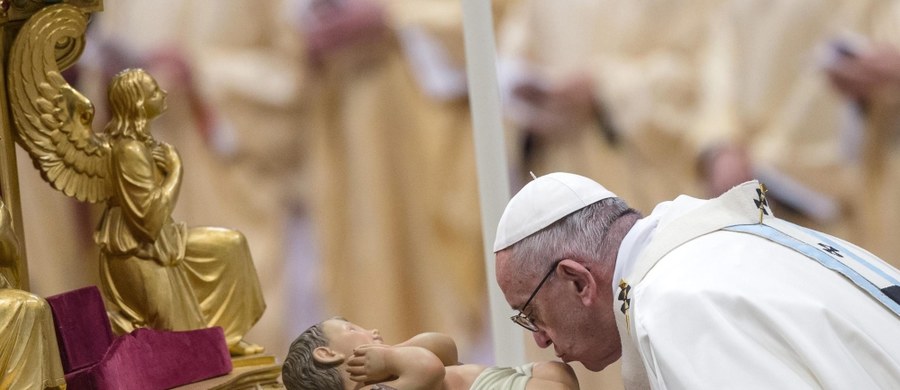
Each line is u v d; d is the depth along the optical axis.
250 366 12.01
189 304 11.74
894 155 24.19
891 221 24.33
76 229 23.48
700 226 9.54
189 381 11.13
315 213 24.20
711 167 24.22
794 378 8.12
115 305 11.66
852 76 24.17
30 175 23.11
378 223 24.03
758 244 9.25
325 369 10.63
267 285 24.05
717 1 24.41
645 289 9.06
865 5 24.22
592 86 24.41
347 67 23.97
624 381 9.79
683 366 8.37
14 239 10.49
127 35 23.44
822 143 24.42
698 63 24.47
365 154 24.00
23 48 11.33
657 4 24.36
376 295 24.05
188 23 23.80
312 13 23.94
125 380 10.24
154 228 11.53
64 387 9.75
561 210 10.19
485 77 12.14
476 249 24.03
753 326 8.42
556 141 24.47
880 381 8.37
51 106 11.42
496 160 12.16
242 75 23.83
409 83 23.95
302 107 24.08
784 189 24.41
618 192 24.47
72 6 11.70
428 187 24.03
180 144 23.91
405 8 23.88
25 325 9.48
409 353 10.30
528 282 10.22
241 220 24.03
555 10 24.45
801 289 8.71
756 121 24.44
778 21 24.28
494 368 10.58
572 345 10.27
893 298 8.96
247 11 23.95
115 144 11.66
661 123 24.34
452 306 24.11
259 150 24.02
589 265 10.03
